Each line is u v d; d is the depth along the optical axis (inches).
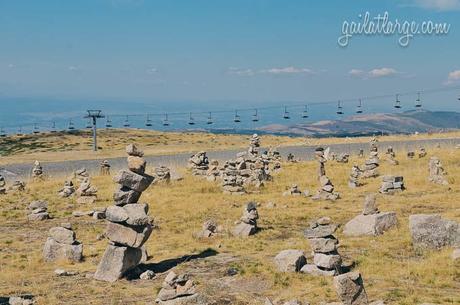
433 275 838.5
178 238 1222.9
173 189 1945.1
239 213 1510.8
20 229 1393.9
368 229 1174.3
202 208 1589.6
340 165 2357.3
